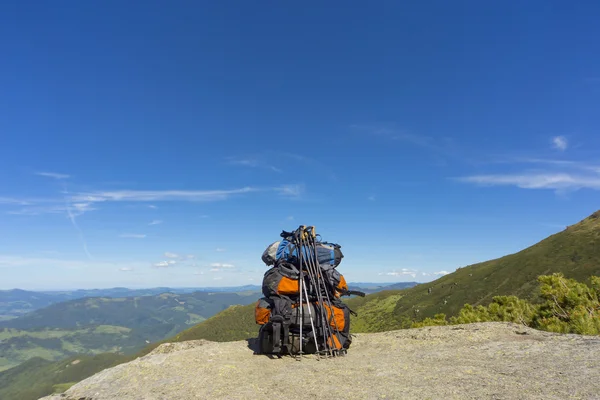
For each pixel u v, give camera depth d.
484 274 124.69
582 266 94.25
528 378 4.01
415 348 6.53
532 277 100.50
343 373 5.11
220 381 5.07
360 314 137.00
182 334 162.50
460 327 7.63
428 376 4.54
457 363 5.09
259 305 6.95
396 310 125.62
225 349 7.11
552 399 3.33
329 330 6.55
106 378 5.58
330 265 7.18
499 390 3.72
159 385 5.07
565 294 9.88
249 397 4.31
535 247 131.25
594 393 3.32
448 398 3.66
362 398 3.95
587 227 125.00
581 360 4.44
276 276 6.87
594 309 9.16
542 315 10.04
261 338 6.80
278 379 5.01
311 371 5.39
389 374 4.83
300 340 6.38
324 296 6.92
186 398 4.46
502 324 7.48
